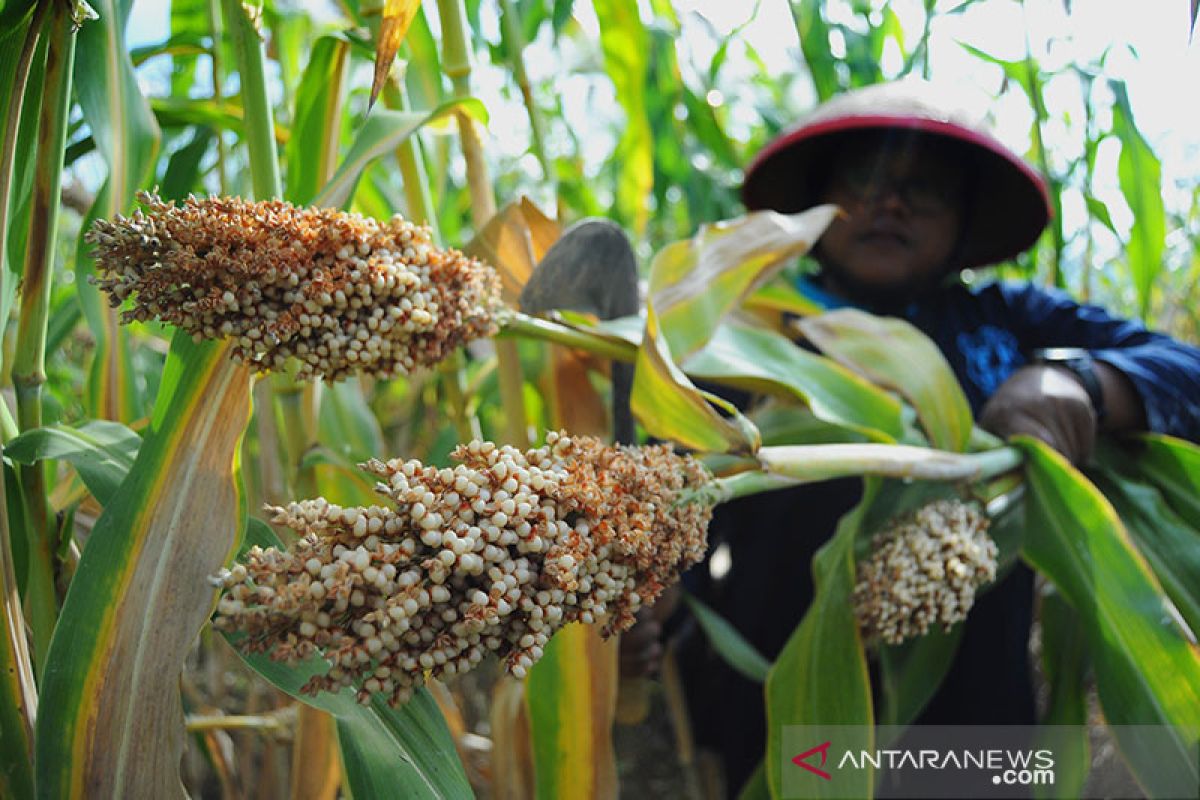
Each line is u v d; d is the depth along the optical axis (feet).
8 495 2.63
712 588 5.72
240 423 2.30
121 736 2.07
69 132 3.55
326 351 2.18
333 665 1.75
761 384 3.63
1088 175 5.90
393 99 3.67
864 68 6.66
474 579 1.87
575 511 2.03
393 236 2.31
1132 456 4.15
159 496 2.23
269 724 4.47
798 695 3.45
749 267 3.58
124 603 2.15
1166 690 3.08
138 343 5.41
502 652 1.94
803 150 5.17
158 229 1.99
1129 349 4.60
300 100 3.47
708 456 3.19
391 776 2.29
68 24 2.35
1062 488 3.47
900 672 4.20
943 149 4.75
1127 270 7.84
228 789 4.91
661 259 3.50
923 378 3.67
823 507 5.08
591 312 3.51
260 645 1.70
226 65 4.83
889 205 4.72
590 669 3.28
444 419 7.42
